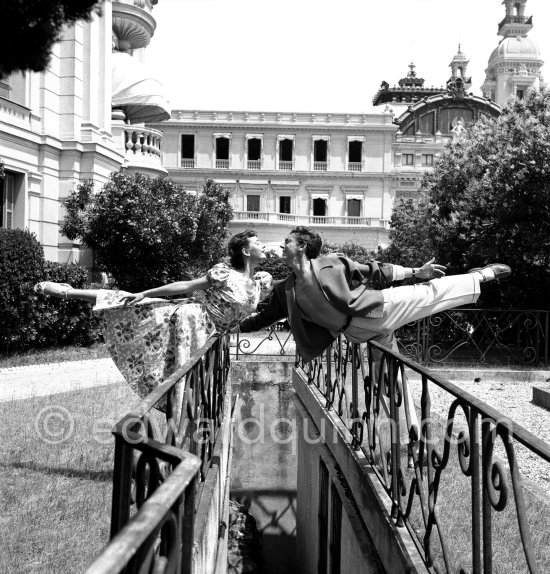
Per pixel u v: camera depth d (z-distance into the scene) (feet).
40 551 10.46
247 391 30.78
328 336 12.48
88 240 48.78
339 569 14.85
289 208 164.25
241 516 20.77
